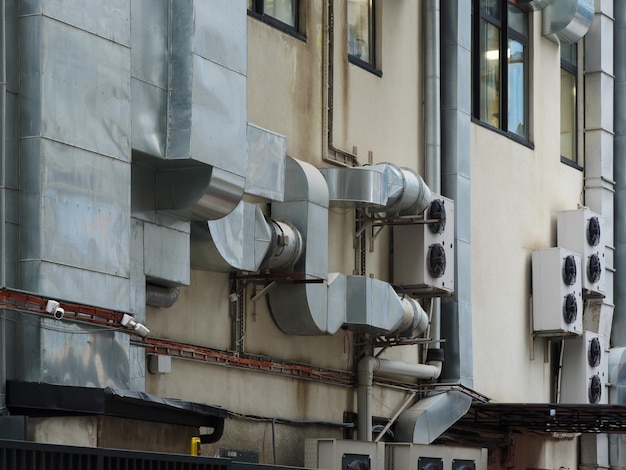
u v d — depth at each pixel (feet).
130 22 74.79
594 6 138.00
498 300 120.98
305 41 99.19
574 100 137.18
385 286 99.40
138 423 74.84
